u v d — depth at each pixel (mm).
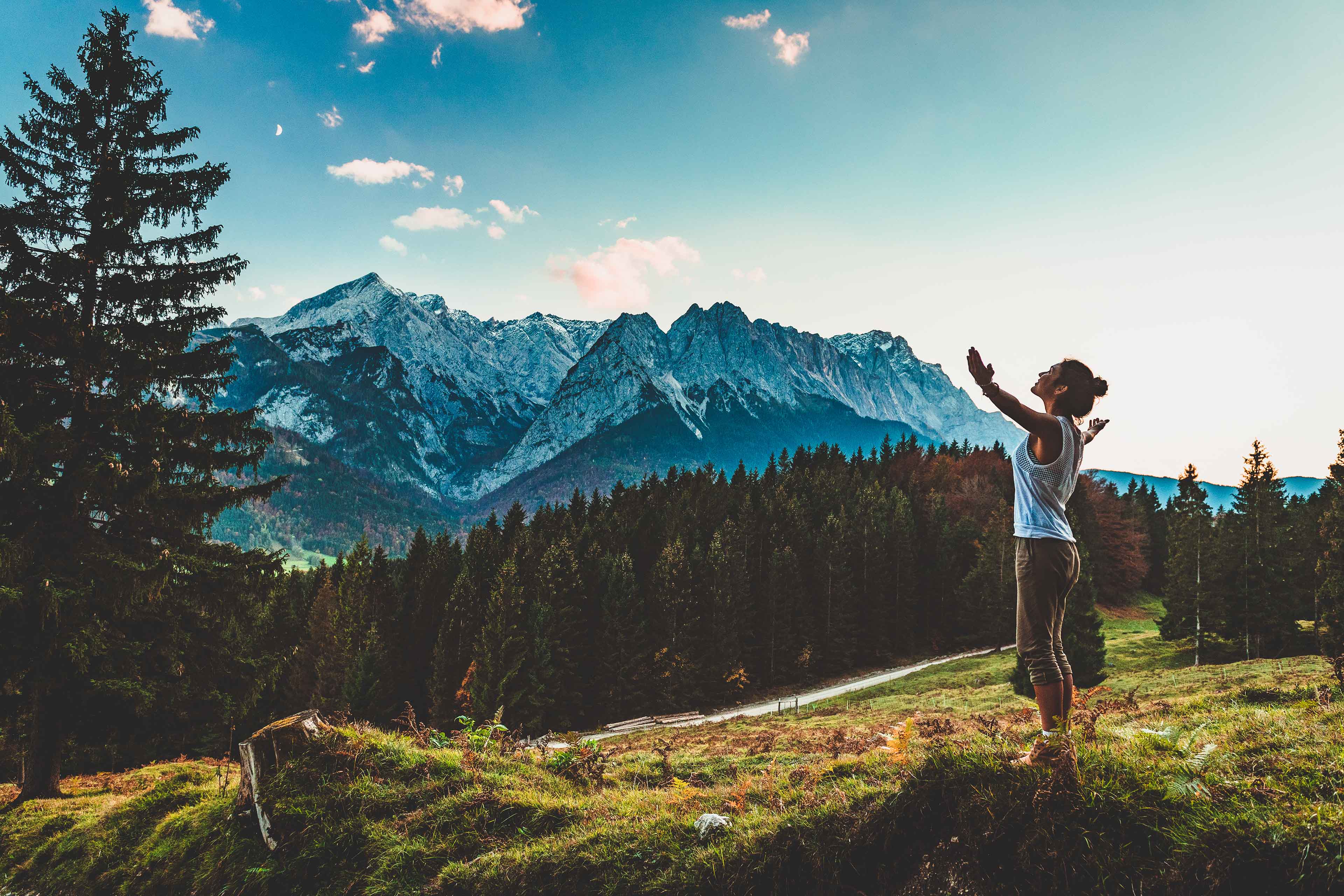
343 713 8992
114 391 14758
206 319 16031
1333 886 2648
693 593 62000
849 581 68312
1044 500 3754
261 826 7355
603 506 93188
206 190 16062
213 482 15859
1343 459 29953
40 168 14812
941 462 104875
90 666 14242
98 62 15406
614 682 55812
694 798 6102
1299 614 50312
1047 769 3660
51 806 13500
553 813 6500
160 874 8211
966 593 68062
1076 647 35469
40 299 14266
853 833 4184
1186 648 48031
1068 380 3920
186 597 15297
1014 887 3432
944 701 35000
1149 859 3172
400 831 6809
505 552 68500
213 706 15484
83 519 14117
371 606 54281
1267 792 3355
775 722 36188
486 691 46031
